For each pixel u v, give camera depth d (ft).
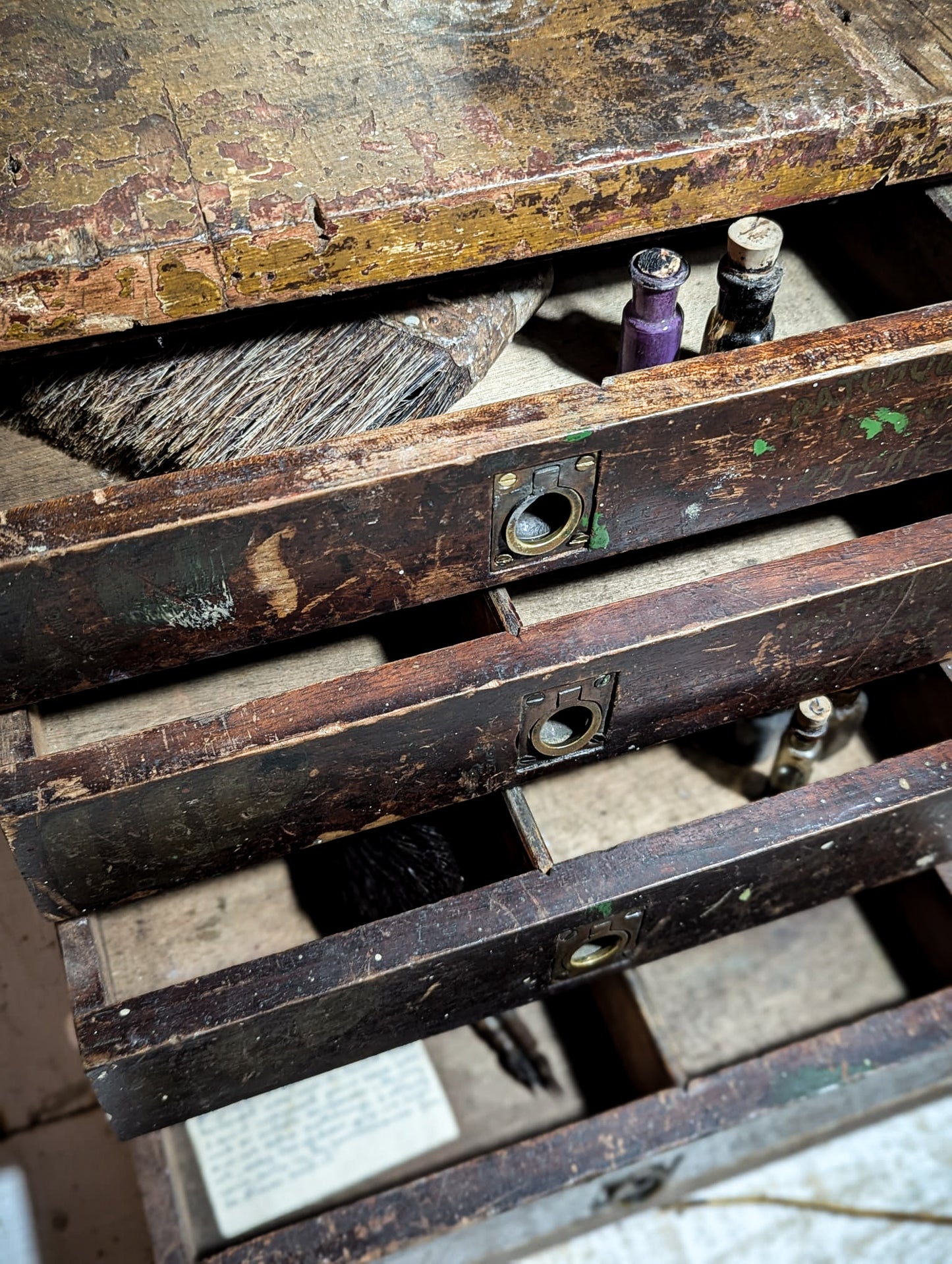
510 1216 1.85
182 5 1.39
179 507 1.15
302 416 1.38
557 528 1.39
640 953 1.64
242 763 1.28
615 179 1.29
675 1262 2.10
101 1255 2.07
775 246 1.33
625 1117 1.84
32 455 1.47
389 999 1.44
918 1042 1.89
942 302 1.49
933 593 1.47
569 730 1.53
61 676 1.28
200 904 1.85
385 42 1.37
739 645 1.42
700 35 1.40
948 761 1.54
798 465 1.39
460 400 1.53
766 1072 1.87
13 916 2.26
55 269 1.18
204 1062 1.41
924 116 1.34
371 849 1.78
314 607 1.32
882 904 2.21
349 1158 2.04
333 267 1.27
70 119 1.29
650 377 1.27
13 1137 2.13
